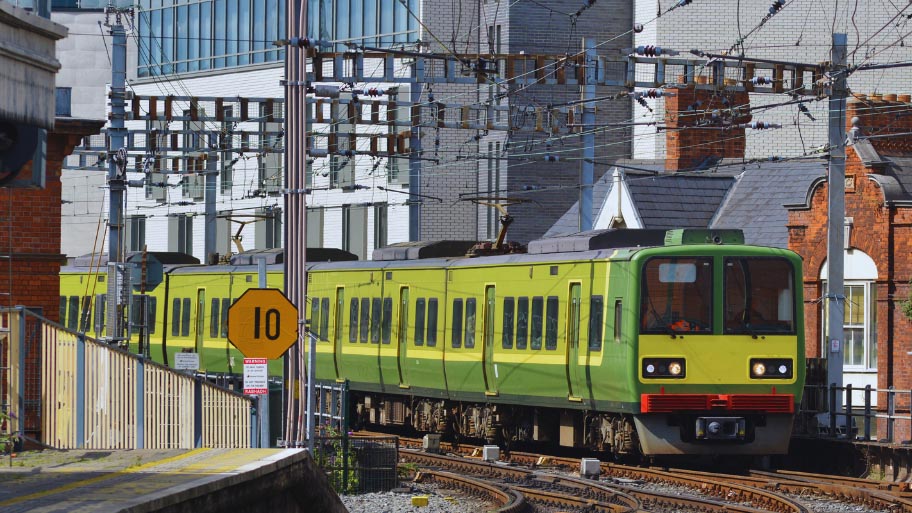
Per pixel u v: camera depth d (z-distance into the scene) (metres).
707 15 105.75
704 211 83.00
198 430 41.53
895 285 69.38
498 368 58.34
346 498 44.97
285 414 43.94
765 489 46.06
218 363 76.50
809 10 105.38
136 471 27.72
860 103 74.12
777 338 51.72
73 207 143.75
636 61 60.91
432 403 64.62
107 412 41.03
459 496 46.72
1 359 37.94
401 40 107.75
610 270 51.97
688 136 86.00
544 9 105.00
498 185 105.75
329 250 78.50
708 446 51.56
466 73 63.38
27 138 24.95
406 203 80.00
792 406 51.78
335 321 70.44
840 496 44.75
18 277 53.84
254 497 27.22
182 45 127.19
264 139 118.12
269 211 117.56
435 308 62.75
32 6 32.28
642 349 50.66
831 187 56.34
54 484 25.52
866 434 53.16
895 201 69.19
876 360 71.69
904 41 105.69
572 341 54.03
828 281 56.50
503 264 58.34
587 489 47.34
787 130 106.38
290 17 44.00
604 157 102.25
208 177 93.88
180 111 126.50
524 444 63.97
